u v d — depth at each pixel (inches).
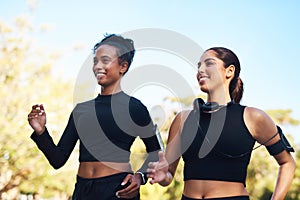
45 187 387.5
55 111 396.8
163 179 133.6
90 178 151.0
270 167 357.7
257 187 356.8
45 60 421.1
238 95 147.1
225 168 141.1
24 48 423.2
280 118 392.5
